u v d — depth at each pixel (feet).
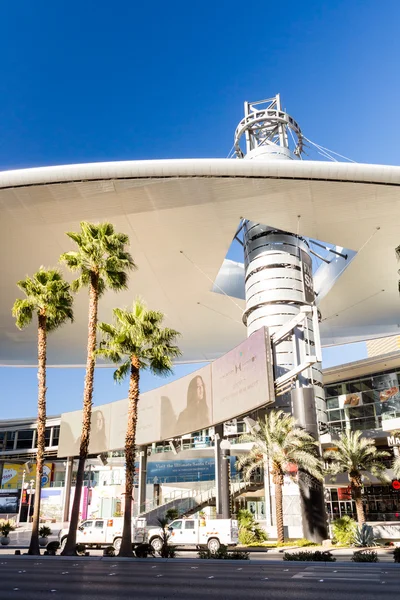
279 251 139.23
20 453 218.59
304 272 138.82
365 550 74.95
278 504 88.99
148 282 165.99
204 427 123.54
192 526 82.38
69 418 184.03
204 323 203.62
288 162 108.68
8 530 107.04
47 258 145.38
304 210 122.21
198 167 108.78
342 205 119.24
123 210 122.31
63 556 67.26
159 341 84.23
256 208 122.42
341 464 103.96
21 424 228.02
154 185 113.39
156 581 37.58
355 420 163.12
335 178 108.99
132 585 35.27
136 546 71.61
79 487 73.10
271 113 171.53
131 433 75.92
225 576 40.93
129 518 69.87
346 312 193.36
